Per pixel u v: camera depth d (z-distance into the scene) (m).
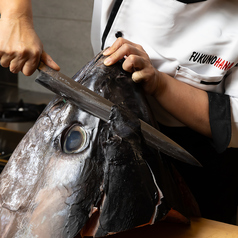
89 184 0.63
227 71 0.91
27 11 0.81
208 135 0.90
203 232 0.78
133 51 0.75
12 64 0.75
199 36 0.85
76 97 0.67
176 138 1.00
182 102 0.84
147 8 0.85
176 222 0.80
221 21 0.84
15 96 2.15
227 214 1.09
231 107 0.87
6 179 0.68
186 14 0.84
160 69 0.89
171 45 0.87
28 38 0.75
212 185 1.05
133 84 0.74
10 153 1.28
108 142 0.63
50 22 2.21
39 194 0.64
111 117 0.64
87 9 2.09
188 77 0.88
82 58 2.20
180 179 0.82
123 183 0.62
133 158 0.64
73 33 2.17
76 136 0.66
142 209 0.63
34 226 0.62
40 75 0.73
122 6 0.87
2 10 0.81
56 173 0.64
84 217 0.61
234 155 1.05
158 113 0.97
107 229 0.61
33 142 0.69
